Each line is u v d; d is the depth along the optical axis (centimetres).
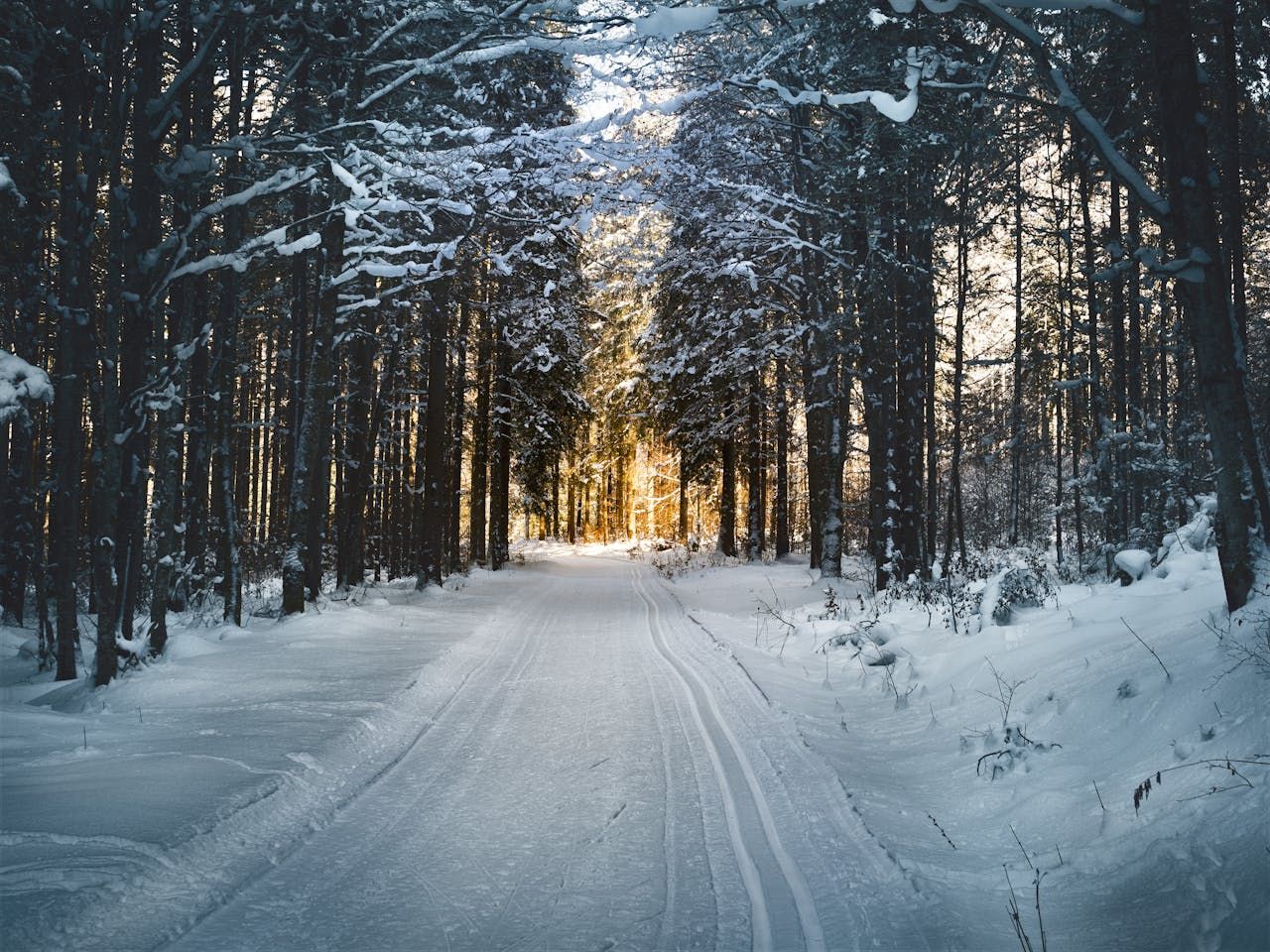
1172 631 685
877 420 1905
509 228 1836
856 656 1128
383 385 2267
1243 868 371
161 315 1131
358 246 1559
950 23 1339
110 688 960
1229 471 621
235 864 483
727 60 1528
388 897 442
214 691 952
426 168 1254
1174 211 622
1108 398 2253
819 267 2166
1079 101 652
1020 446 2966
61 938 384
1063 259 2562
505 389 3269
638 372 4012
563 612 1880
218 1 1112
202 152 1091
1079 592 1027
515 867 483
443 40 1448
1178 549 955
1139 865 421
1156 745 532
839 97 811
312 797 607
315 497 1716
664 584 2616
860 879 458
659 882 460
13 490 1620
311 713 840
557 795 613
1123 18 634
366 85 1534
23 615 1655
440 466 2312
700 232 2427
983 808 570
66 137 1024
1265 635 540
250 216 2011
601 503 6050
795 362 2641
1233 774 441
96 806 552
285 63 1512
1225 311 619
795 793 604
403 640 1359
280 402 2977
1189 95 619
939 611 1216
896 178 1593
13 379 824
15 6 966
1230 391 617
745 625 1580
